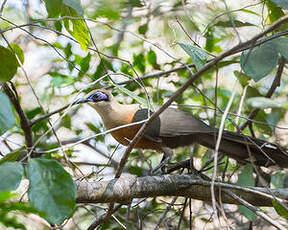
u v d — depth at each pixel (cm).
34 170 492
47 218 494
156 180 804
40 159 502
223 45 1266
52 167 496
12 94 881
